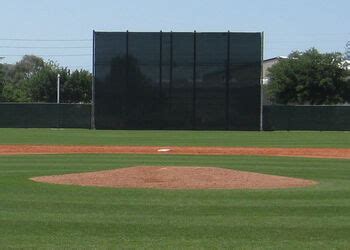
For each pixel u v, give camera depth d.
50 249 11.17
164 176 20.22
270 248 11.27
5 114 59.75
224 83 57.69
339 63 88.06
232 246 11.42
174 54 57.88
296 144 40.31
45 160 28.47
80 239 11.94
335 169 24.73
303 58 88.06
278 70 88.94
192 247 11.34
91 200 16.27
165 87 57.97
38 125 59.75
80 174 21.39
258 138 46.72
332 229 12.81
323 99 87.62
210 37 57.69
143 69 58.06
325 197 16.88
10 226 13.05
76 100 105.88
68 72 106.44
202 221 13.62
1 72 98.38
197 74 57.81
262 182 19.67
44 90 104.50
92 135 49.22
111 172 21.28
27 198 16.58
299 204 15.73
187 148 36.59
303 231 12.64
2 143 39.88
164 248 11.26
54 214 14.36
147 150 35.12
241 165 26.30
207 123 57.78
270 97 89.44
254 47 57.41
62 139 44.16
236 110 57.66
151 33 57.97
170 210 14.89
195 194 17.25
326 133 54.34
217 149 35.91
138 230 12.73
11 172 23.00
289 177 21.47
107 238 12.03
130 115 58.12
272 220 13.73
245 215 14.30
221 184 19.08
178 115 57.94
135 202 15.97
